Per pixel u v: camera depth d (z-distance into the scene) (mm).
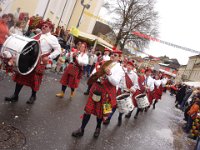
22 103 6324
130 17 40125
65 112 6910
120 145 6094
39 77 6328
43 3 17391
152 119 11055
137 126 8633
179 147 7875
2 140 4359
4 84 7281
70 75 8367
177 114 15953
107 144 5828
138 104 8984
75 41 24750
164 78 14250
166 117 13055
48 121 5840
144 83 9086
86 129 6270
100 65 6051
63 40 15648
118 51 5609
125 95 6867
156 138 7969
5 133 4621
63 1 22672
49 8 18641
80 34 23328
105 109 5508
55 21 21656
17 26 8914
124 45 41406
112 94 5594
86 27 29578
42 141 4816
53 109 6781
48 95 8031
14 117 5379
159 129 9500
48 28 6301
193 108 10430
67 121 6285
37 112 6121
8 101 6145
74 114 7027
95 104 5559
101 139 5996
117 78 5473
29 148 4402
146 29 40469
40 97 7449
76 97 9156
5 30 7484
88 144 5418
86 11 29000
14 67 5645
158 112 13859
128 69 7879
